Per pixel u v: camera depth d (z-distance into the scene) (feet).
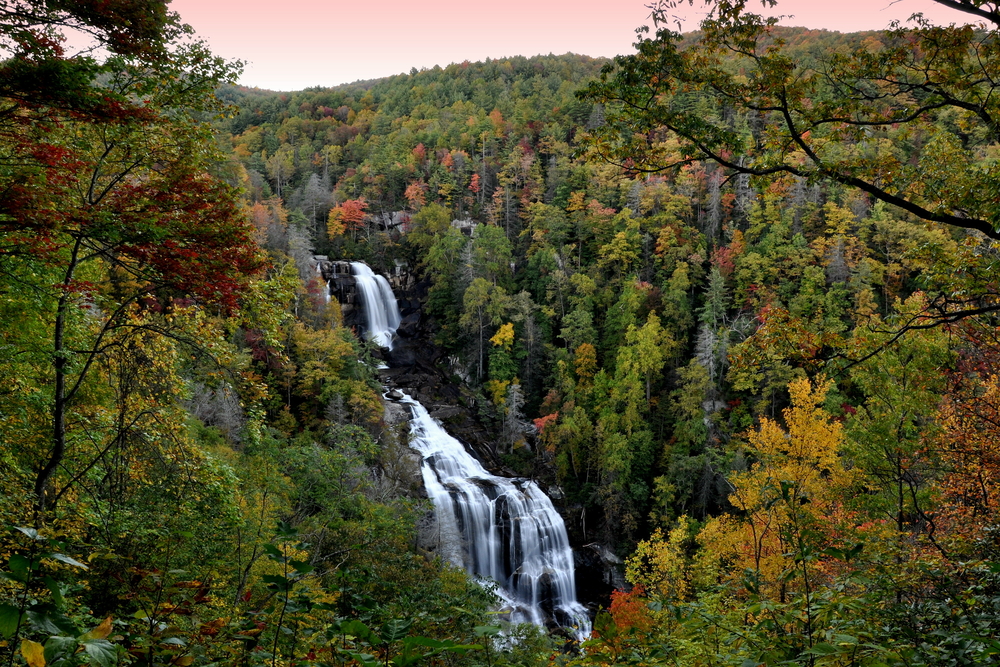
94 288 28.58
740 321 179.83
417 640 6.86
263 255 30.17
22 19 22.67
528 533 134.21
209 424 93.97
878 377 46.85
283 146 378.32
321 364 140.77
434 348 220.02
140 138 29.55
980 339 33.50
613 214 238.48
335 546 49.78
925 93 27.86
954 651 10.04
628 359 169.07
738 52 26.45
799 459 52.60
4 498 26.35
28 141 23.40
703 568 50.55
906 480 46.88
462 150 341.00
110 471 38.52
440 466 143.54
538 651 36.60
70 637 5.16
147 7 25.05
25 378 35.58
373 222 277.03
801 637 10.24
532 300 215.51
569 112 349.20
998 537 25.66
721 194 224.33
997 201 24.45
